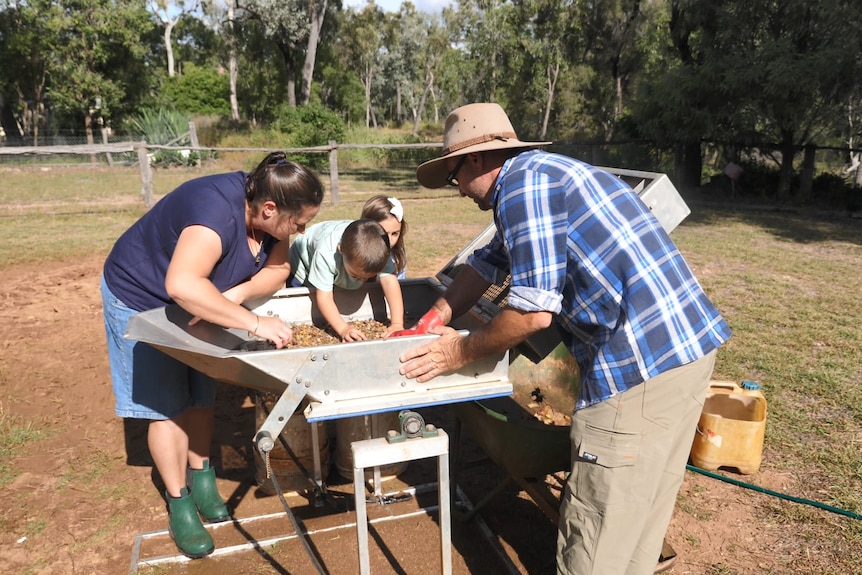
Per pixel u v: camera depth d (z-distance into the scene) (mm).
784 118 14508
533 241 1966
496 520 3217
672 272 2062
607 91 24141
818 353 5234
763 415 3570
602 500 2135
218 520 3156
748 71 13836
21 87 34219
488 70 28922
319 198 2398
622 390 2064
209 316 2250
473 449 3980
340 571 2818
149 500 3359
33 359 5195
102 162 22812
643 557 2328
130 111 35000
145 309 2629
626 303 2021
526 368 3475
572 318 2139
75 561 2891
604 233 1999
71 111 31984
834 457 3666
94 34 30750
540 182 1992
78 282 7598
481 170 2221
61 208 13680
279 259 2789
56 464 3693
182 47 62562
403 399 2195
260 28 40031
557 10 23859
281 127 26188
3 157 22812
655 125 16594
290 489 3395
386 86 72875
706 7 15102
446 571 2242
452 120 2250
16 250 9281
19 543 3000
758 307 6523
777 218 13211
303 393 2111
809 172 15195
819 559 2877
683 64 16219
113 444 3939
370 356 2156
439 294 3381
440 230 11141
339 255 3061
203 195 2391
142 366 2693
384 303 3430
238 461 3775
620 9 22516
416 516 3229
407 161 25641
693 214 13750
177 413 2809
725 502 3326
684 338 2041
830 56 12680
